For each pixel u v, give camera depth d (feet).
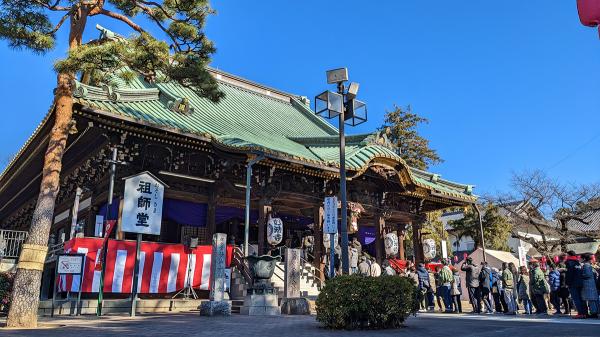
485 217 128.26
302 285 66.08
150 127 58.13
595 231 132.57
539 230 114.32
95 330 29.66
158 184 49.49
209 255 58.54
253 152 60.59
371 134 80.48
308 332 28.35
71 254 46.21
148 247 54.24
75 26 43.73
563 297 49.67
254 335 26.48
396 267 83.56
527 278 52.21
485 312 54.75
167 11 47.62
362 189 85.71
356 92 41.86
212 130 66.74
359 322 30.45
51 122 55.26
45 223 37.22
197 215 70.64
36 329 30.78
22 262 35.55
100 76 46.47
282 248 85.92
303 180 76.64
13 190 96.68
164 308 53.62
